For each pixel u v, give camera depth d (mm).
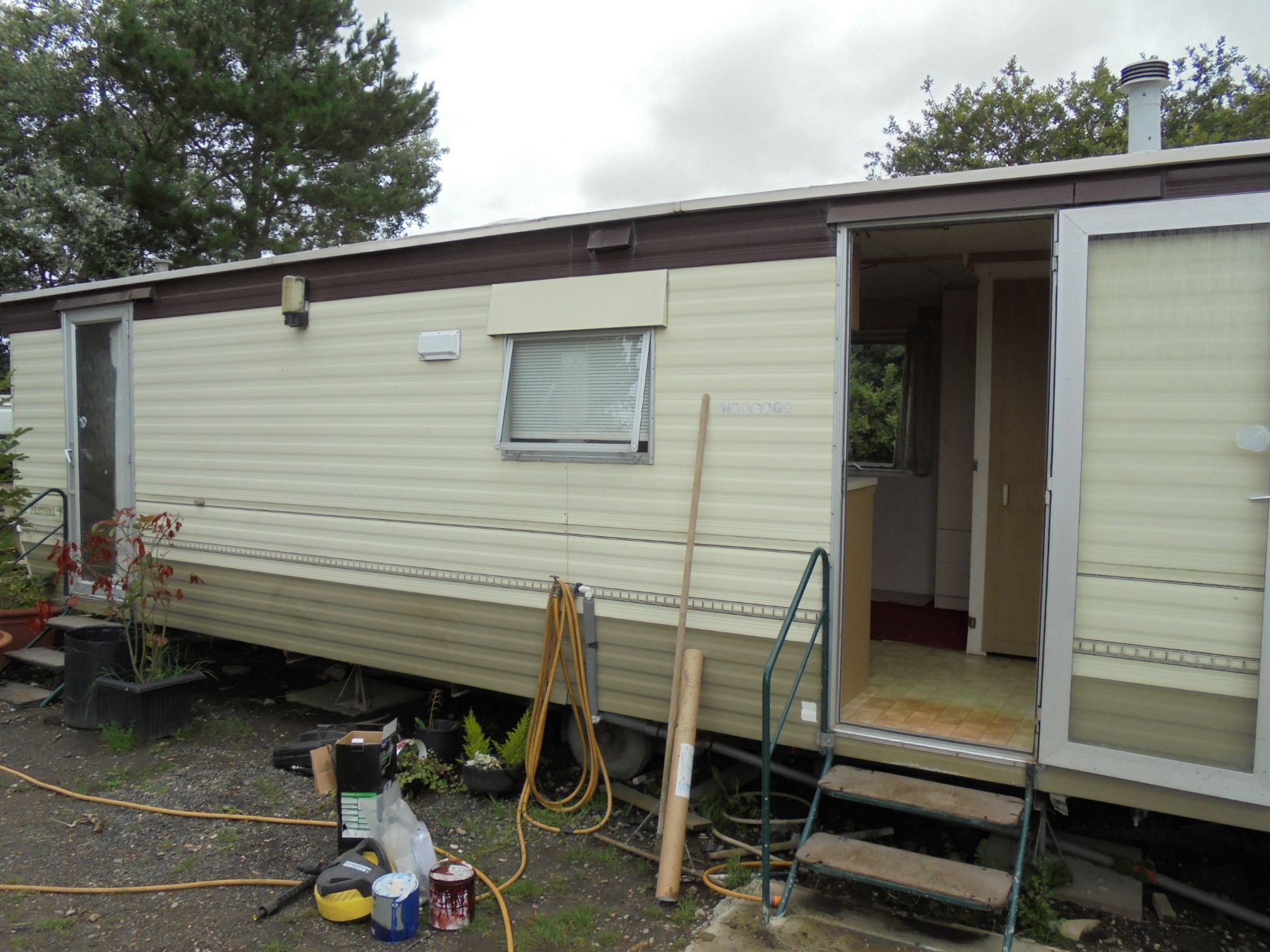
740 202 4078
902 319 6539
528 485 4797
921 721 4062
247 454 5969
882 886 3363
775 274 4055
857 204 3850
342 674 6645
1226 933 3598
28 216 15703
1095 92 17344
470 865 3859
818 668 4004
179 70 15875
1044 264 4887
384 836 3871
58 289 7051
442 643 5180
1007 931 3246
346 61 18906
